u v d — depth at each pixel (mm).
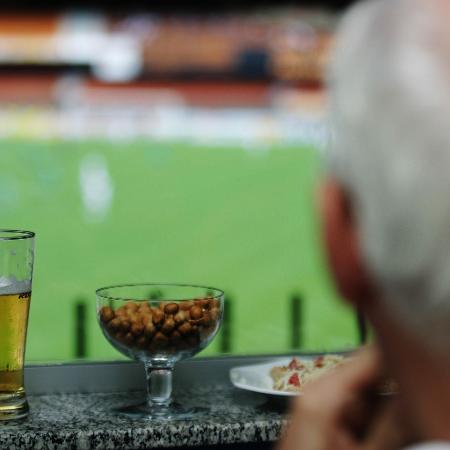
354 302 632
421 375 611
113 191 39875
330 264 635
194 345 2006
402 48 565
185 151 39844
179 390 2281
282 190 39125
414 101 549
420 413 625
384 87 562
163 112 39281
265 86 37438
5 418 1920
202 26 37000
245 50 36969
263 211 39094
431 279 558
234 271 38031
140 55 38562
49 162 40219
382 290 594
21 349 1938
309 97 36969
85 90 39469
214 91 38375
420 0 581
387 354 631
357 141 579
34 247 1957
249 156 39156
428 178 546
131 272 37938
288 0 17766
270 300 34562
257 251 37594
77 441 1836
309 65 35594
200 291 2166
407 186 551
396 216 557
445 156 542
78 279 35438
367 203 578
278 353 2445
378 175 566
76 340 3268
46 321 31859
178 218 39812
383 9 592
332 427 892
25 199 39094
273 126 38062
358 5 624
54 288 34469
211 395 2227
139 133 39969
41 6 36625
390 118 558
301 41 35031
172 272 37781
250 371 2238
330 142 622
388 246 567
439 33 562
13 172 39250
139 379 2275
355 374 897
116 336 2006
